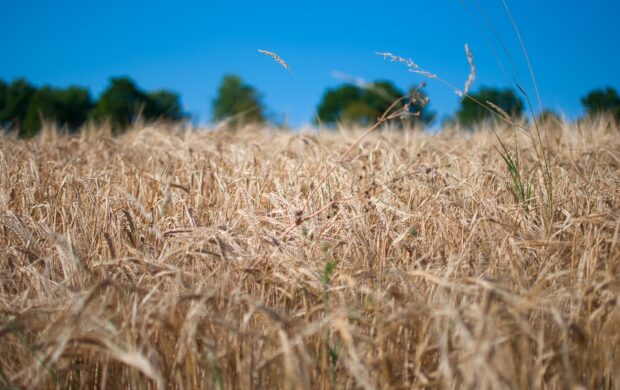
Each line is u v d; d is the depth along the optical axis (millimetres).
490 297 804
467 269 1065
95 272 1074
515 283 1024
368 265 1073
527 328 807
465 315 847
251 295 1013
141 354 810
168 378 863
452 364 860
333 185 1438
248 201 1301
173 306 851
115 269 1073
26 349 879
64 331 800
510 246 1104
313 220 1216
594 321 924
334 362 888
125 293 969
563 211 1226
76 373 894
